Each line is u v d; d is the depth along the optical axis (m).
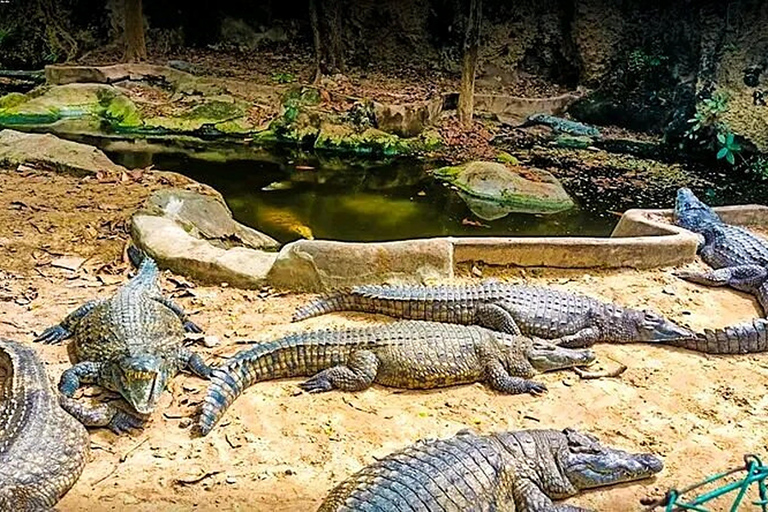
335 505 2.97
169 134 10.60
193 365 4.17
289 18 14.15
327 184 8.83
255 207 7.89
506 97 12.11
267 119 10.81
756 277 5.42
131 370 3.70
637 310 4.84
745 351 4.64
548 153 10.49
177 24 14.05
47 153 7.73
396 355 4.13
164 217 6.04
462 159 9.96
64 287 5.13
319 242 5.21
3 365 4.08
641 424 3.93
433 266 5.27
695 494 3.44
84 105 11.15
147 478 3.39
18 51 13.88
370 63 13.66
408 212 8.01
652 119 11.64
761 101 10.31
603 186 9.17
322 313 4.89
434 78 13.05
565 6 12.70
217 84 11.80
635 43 12.04
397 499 2.88
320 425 3.81
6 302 4.86
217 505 3.25
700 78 10.84
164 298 4.79
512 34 13.08
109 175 7.56
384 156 10.10
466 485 3.04
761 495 2.90
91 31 14.02
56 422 3.47
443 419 3.92
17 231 5.97
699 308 5.21
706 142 10.62
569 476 3.40
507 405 4.06
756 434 3.88
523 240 5.57
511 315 4.62
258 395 4.02
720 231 6.01
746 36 10.58
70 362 4.25
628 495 3.43
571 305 4.71
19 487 3.06
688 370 4.45
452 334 4.27
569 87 12.91
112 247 5.79
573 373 4.37
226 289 5.18
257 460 3.54
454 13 13.23
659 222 6.31
